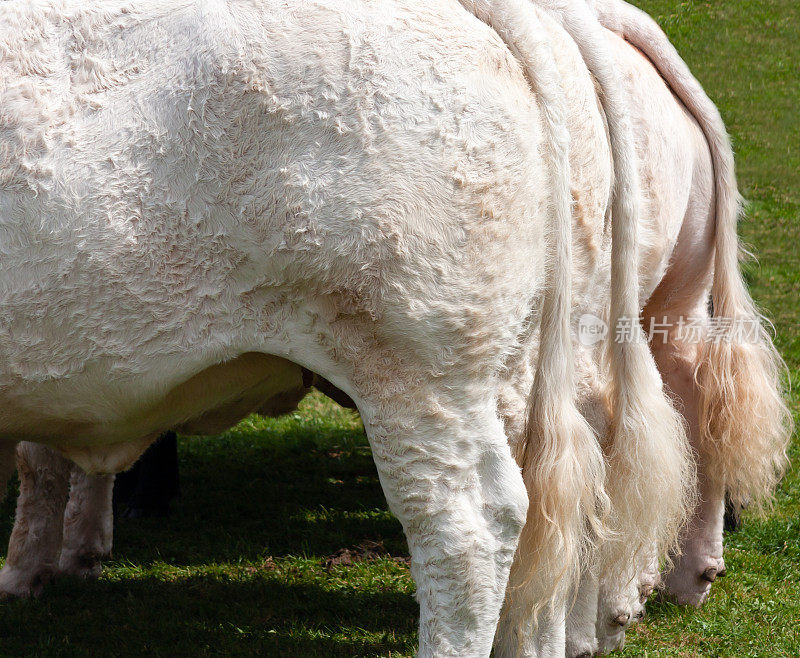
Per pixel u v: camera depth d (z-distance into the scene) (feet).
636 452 14.64
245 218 12.39
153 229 12.57
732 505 23.09
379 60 12.19
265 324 12.88
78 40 12.81
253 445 32.22
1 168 12.58
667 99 17.89
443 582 13.08
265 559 23.07
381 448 13.08
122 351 13.01
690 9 78.23
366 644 18.56
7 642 18.21
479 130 12.36
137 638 18.66
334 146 12.14
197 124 12.34
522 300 13.19
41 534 20.21
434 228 12.31
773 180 59.57
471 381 13.00
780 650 18.31
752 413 18.81
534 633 14.61
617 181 14.53
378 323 12.56
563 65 13.80
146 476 25.68
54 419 13.87
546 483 13.67
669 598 20.51
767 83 69.51
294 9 12.41
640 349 14.70
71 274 12.70
